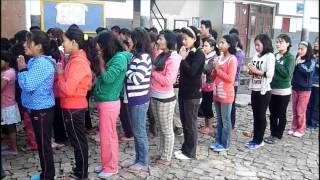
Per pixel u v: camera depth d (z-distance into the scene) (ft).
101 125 11.59
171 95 12.26
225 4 32.30
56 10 22.09
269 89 14.58
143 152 12.49
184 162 13.39
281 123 16.15
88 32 23.22
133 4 26.05
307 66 16.74
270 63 14.17
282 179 12.41
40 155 10.85
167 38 11.89
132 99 11.75
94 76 11.79
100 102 11.37
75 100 10.71
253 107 15.05
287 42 15.62
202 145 15.31
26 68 11.08
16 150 13.79
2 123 13.01
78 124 10.93
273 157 14.42
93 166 12.81
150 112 16.05
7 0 19.80
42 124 10.52
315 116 18.81
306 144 16.19
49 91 10.54
